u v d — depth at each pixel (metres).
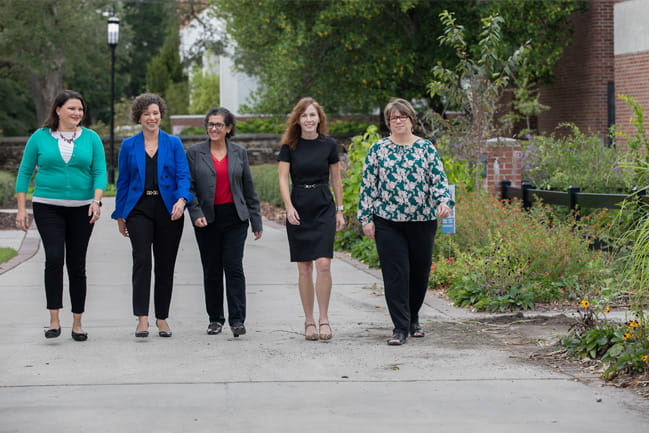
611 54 28.17
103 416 5.36
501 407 5.54
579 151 15.98
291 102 30.94
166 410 5.48
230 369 6.55
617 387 6.02
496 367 6.60
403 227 7.54
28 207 22.36
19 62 40.78
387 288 7.52
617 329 6.82
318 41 28.92
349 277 11.40
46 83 44.25
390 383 6.14
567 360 6.80
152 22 67.56
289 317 8.77
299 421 5.25
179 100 51.41
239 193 7.82
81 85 59.19
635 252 6.77
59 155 7.47
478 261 9.82
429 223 7.59
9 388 6.01
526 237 9.74
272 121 38.78
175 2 51.41
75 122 7.54
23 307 9.24
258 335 7.88
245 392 5.90
